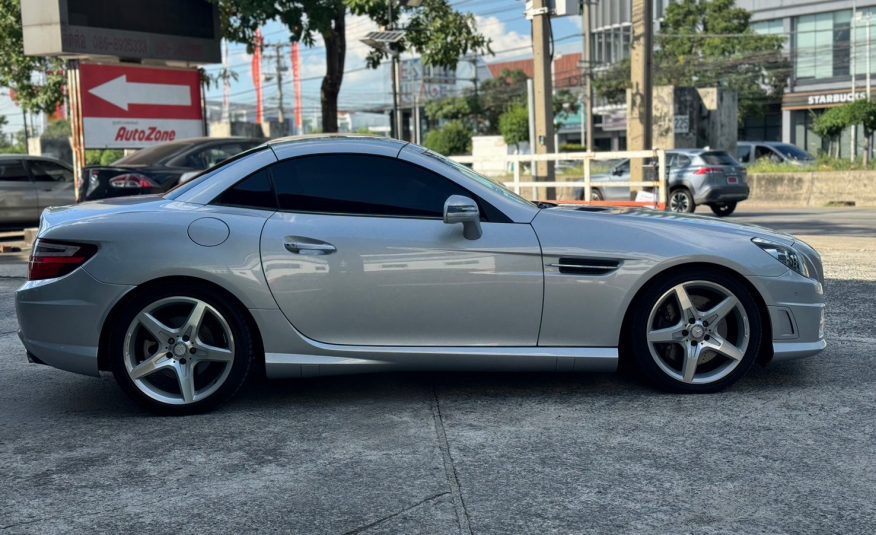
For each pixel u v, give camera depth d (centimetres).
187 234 450
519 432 420
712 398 469
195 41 1581
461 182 473
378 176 472
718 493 340
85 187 1133
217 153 1240
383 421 442
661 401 465
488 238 461
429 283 457
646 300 467
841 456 378
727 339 481
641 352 471
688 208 1933
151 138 1593
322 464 381
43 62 2167
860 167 2572
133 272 444
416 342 462
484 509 329
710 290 471
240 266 449
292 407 470
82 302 447
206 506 338
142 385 452
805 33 5419
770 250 474
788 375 513
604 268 463
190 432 431
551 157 1191
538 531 309
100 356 457
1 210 1614
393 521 320
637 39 1320
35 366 591
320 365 458
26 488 361
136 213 460
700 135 2784
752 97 5419
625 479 357
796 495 337
